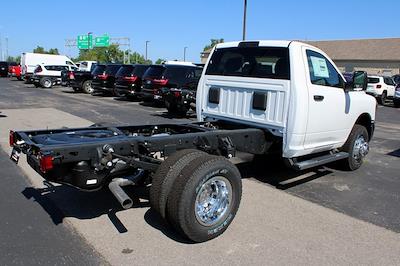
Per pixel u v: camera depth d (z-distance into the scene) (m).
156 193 4.13
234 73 6.34
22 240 4.14
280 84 5.69
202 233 4.14
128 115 14.39
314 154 6.58
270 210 5.15
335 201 5.63
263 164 7.36
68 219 4.68
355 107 6.92
